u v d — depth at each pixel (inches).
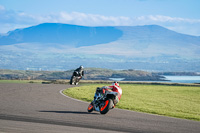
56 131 610.9
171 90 2335.1
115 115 890.1
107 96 927.0
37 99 1235.9
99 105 913.5
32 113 836.6
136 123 761.0
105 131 642.2
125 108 1119.0
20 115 792.3
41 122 707.4
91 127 680.4
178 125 763.4
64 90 1754.4
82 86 2162.9
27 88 1777.8
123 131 655.1
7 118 735.7
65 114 853.8
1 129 598.2
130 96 1755.7
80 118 797.9
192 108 1406.3
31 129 616.7
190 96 1963.6
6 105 991.6
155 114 980.6
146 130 676.1
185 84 3302.2
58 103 1133.7
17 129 608.1
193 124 795.4
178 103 1568.7
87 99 1382.9
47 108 965.2
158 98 1742.1
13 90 1610.5
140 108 1133.7
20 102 1101.1
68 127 663.8
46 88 1847.9
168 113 1031.6
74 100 1277.1
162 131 673.0
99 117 836.0
